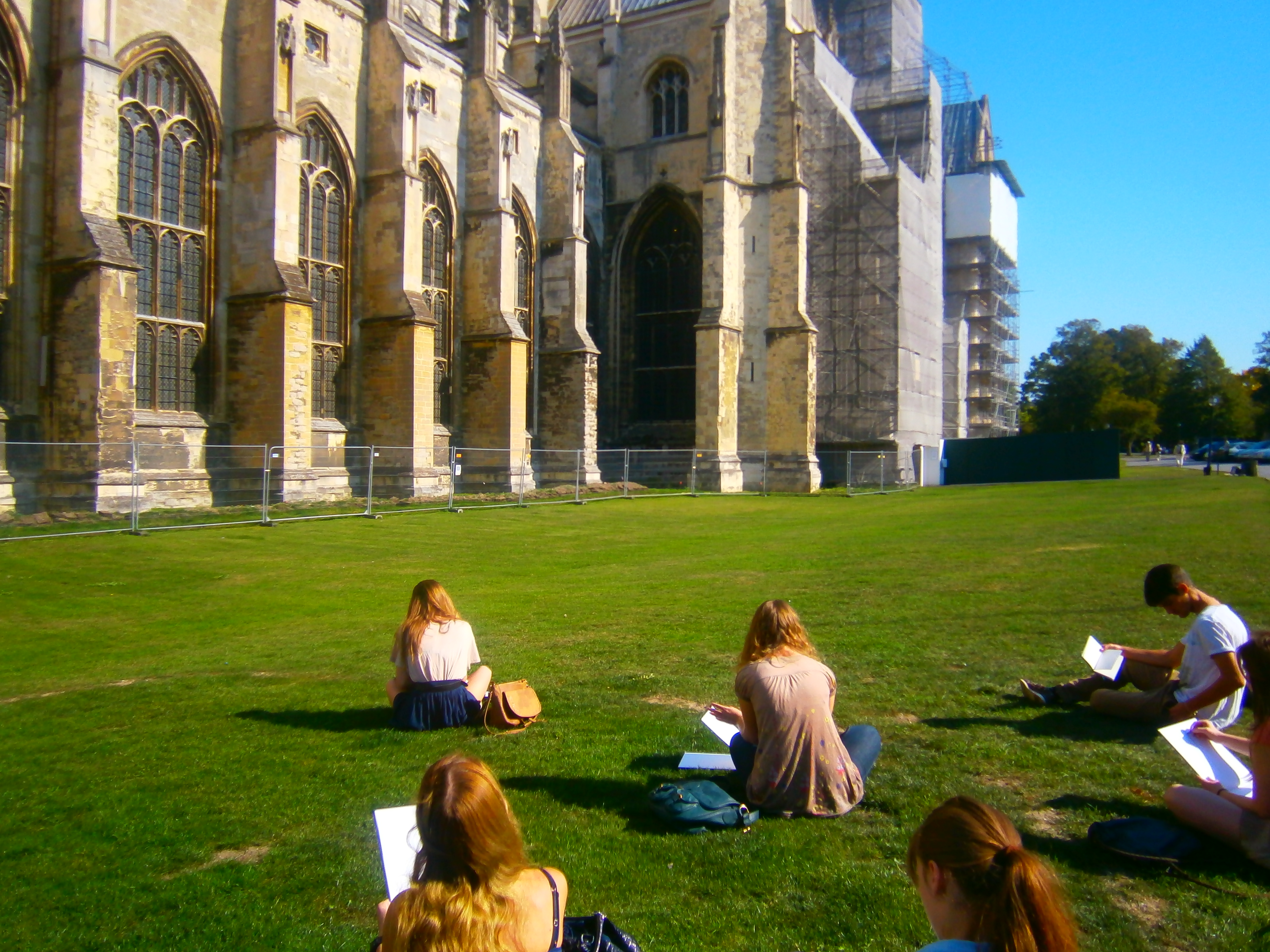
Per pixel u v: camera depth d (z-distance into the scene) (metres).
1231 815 6.35
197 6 32.94
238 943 5.60
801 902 5.89
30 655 14.15
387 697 11.03
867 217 58.53
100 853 6.85
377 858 6.69
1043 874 3.33
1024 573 18.64
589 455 48.12
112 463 28.00
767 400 50.78
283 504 32.75
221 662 13.15
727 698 10.48
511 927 3.72
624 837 6.84
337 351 39.25
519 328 44.66
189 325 33.25
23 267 28.20
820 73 61.66
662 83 54.31
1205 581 16.48
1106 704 9.34
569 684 11.13
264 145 33.88
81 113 28.05
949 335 88.81
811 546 25.28
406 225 39.28
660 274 54.38
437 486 39.84
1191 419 110.88
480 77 44.72
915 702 9.96
